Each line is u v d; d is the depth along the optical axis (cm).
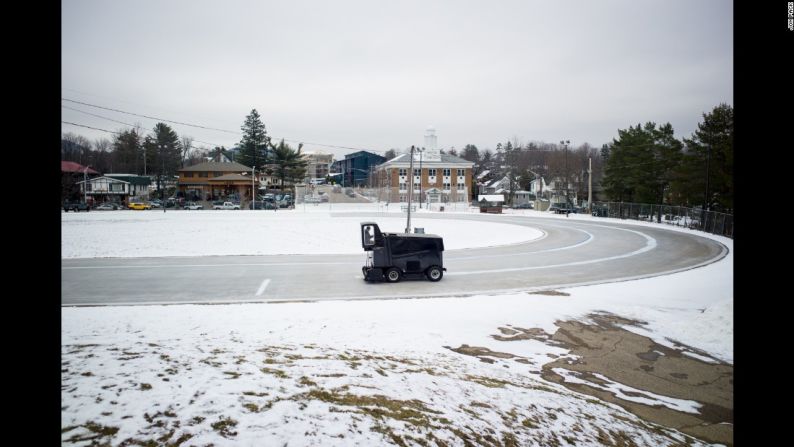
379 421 544
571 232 3966
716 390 903
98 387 580
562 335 1209
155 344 871
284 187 9088
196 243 3095
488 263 2378
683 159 5059
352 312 1329
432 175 9175
